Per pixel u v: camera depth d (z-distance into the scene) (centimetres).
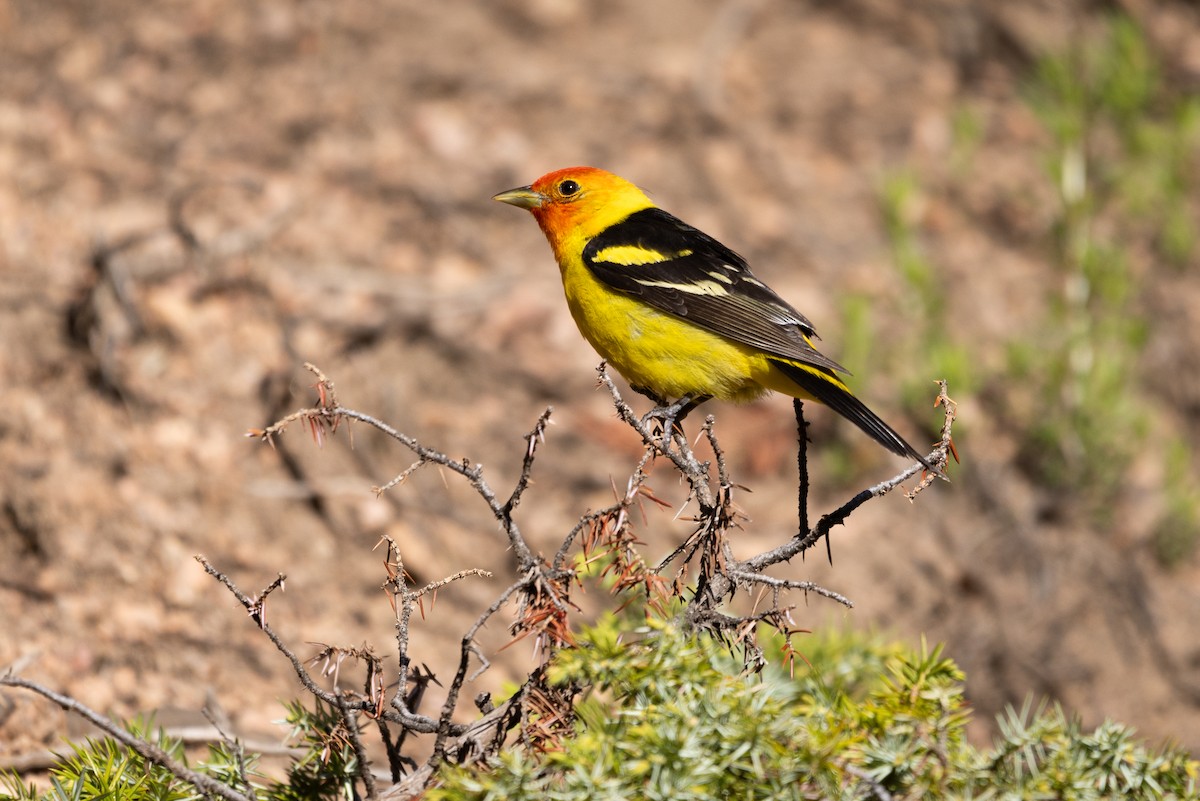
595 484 1202
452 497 1140
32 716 819
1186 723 1141
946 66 1755
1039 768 518
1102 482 1288
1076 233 1438
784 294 1404
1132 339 1346
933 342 1328
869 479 1268
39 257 1201
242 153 1386
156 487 1048
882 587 1169
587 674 472
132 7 1522
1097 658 1169
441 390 1236
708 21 1750
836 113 1648
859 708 513
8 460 1023
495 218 1415
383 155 1439
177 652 923
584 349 1312
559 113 1558
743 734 452
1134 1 1853
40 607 924
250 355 1180
